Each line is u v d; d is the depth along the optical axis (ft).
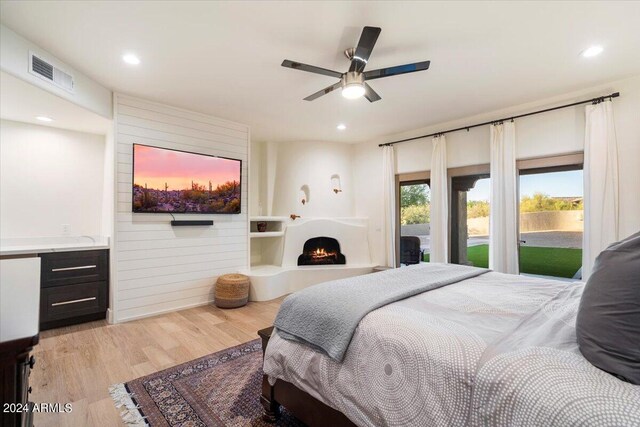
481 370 3.37
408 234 17.08
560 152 11.53
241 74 9.75
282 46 8.14
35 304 3.27
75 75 9.40
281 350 5.58
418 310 5.11
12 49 7.41
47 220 12.09
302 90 11.00
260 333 6.59
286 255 16.84
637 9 6.64
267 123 14.90
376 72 7.72
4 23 7.11
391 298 5.52
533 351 3.54
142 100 11.75
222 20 7.03
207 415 6.14
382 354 4.24
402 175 16.90
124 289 11.34
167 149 12.30
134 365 8.11
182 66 9.23
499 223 12.69
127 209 11.41
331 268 16.69
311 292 6.11
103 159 13.46
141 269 11.75
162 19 6.99
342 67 9.33
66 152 12.54
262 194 18.25
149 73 9.68
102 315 11.53
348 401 4.41
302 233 17.22
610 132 10.21
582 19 7.00
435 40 7.88
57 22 7.08
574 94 11.25
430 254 14.92
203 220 13.41
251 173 17.94
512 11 6.73
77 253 10.85
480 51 8.41
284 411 6.31
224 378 7.49
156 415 6.12
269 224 17.81
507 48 8.26
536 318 4.80
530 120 12.25
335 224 17.65
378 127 15.60
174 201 12.51
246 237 15.23
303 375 5.10
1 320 2.91
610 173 10.19
